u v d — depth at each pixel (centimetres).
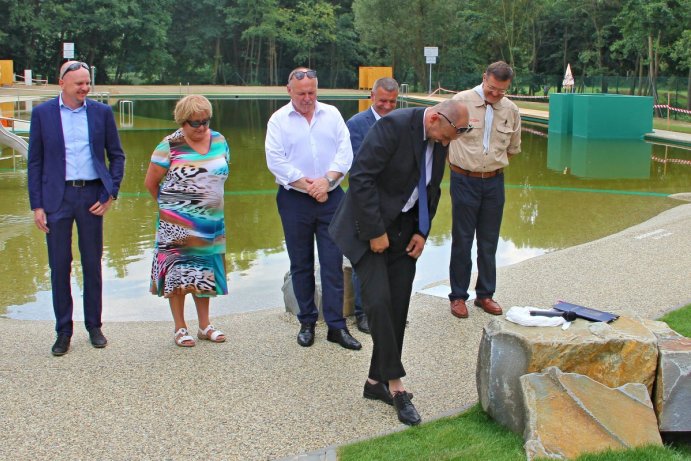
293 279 471
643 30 2756
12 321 526
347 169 461
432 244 802
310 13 4794
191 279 453
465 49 4362
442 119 340
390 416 371
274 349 462
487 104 502
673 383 333
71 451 335
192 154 443
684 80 2936
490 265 527
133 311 577
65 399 388
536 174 1319
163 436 349
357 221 353
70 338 454
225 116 2634
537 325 355
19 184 1143
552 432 311
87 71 437
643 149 1697
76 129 436
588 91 3959
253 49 4903
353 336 488
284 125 454
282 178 447
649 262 653
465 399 392
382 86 489
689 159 1523
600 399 329
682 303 535
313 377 419
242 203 1027
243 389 402
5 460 327
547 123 2419
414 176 354
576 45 4328
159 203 455
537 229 887
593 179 1264
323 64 5141
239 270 693
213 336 473
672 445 332
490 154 503
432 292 584
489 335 355
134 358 446
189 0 4775
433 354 454
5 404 381
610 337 343
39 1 4172
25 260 709
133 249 759
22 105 2552
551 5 4112
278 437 349
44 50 4431
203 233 450
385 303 360
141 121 2378
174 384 408
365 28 4244
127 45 4519
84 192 440
